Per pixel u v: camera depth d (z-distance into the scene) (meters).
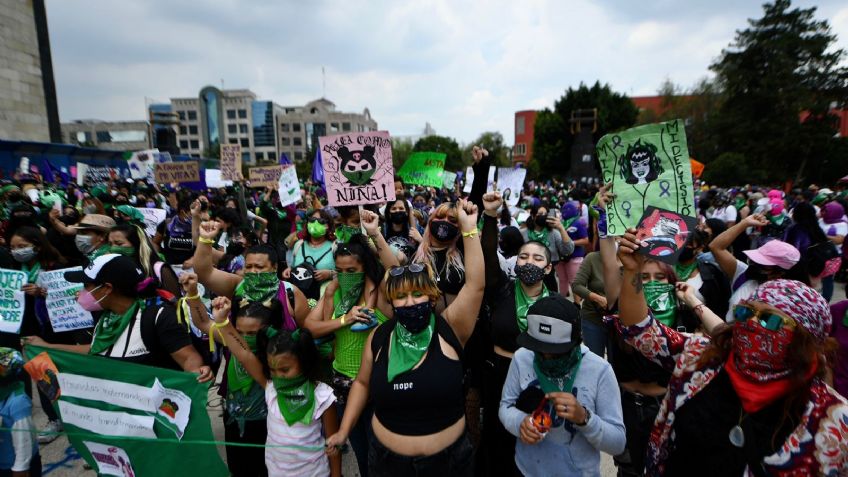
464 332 2.58
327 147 4.16
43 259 3.96
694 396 1.89
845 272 8.87
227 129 128.50
